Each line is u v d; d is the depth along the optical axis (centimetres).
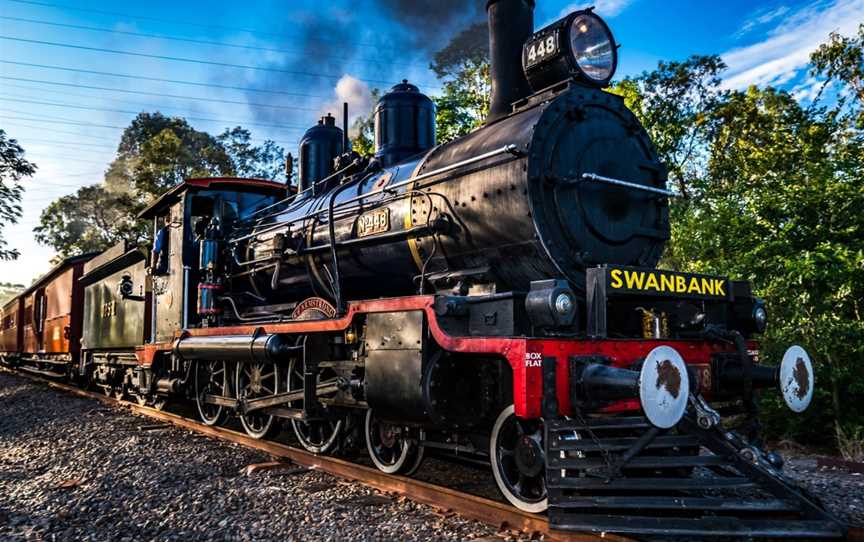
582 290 446
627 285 401
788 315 835
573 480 362
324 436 618
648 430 379
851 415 788
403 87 700
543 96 491
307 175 834
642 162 511
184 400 1106
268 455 609
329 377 598
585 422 372
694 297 441
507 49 546
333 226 576
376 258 584
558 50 485
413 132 675
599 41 505
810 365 430
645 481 358
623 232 481
